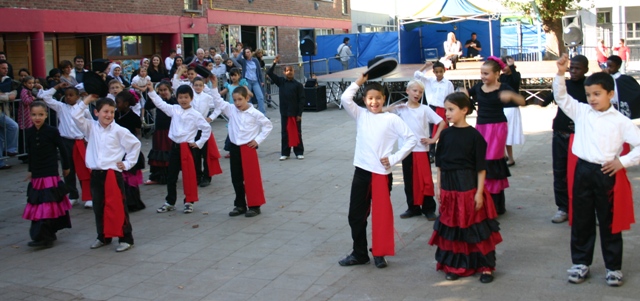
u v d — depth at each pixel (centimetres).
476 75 1669
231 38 2380
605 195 489
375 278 543
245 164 757
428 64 970
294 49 2831
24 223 783
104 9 1725
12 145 1106
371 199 564
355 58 2836
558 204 681
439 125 707
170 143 960
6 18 1453
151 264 609
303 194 872
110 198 645
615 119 485
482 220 514
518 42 2788
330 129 1480
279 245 650
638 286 498
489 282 518
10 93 1094
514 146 1143
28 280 577
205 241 675
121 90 909
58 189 678
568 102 507
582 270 510
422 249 616
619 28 3488
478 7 2011
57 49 1636
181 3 2038
